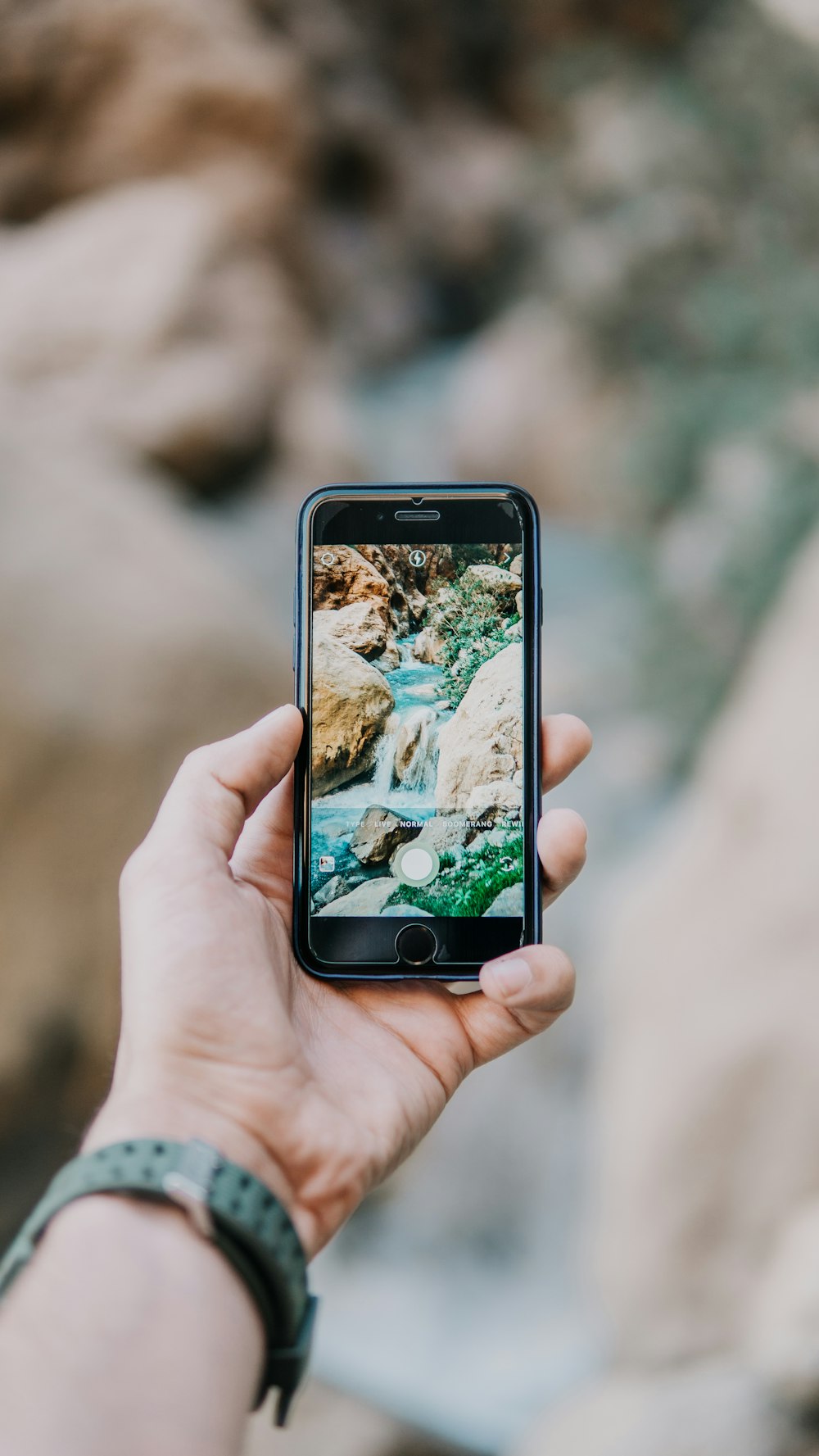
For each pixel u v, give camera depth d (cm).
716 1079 222
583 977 342
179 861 84
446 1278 299
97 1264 58
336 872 98
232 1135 75
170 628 333
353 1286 302
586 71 827
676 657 464
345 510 102
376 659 101
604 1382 217
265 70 796
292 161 808
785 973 225
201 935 80
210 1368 57
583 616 536
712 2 783
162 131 766
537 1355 268
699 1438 179
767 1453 173
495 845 99
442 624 101
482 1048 95
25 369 588
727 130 638
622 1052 267
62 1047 286
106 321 610
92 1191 62
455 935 98
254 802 93
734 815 264
